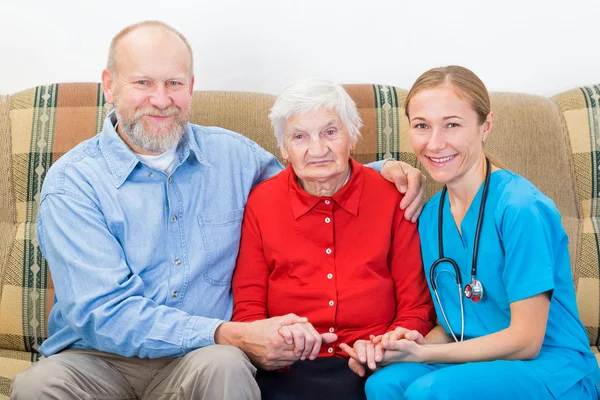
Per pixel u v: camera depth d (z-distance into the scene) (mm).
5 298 2080
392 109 2180
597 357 1938
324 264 1786
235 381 1511
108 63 1834
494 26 2428
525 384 1481
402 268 1819
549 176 2117
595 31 2418
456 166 1651
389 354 1592
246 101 2186
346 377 1675
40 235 1800
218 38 2434
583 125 2135
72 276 1689
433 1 2424
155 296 1767
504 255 1629
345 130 1740
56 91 2178
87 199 1762
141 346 1649
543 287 1542
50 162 2121
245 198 1915
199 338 1641
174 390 1601
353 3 2426
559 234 1626
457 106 1617
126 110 1783
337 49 2445
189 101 1834
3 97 2191
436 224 1782
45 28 2426
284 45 2441
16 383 1567
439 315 1756
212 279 1828
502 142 2129
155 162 1849
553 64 2439
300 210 1796
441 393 1428
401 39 2441
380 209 1819
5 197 2127
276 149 2164
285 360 1623
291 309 1795
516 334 1552
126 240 1768
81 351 1775
